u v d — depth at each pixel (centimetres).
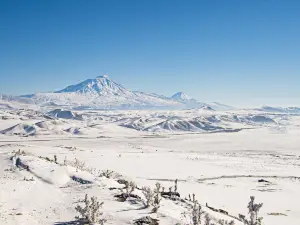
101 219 1631
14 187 2497
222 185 5203
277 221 3111
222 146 15025
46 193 2356
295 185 5409
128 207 1884
